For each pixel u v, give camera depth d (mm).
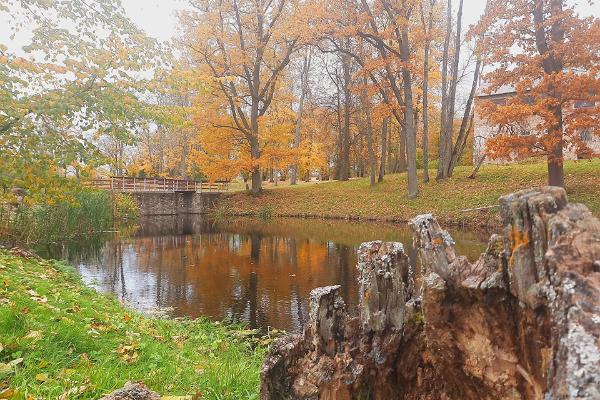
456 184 24516
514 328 1836
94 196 19500
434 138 41344
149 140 42094
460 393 2154
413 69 23656
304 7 24219
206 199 34281
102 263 13461
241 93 33906
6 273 6090
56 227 16172
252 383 3998
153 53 7973
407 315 2521
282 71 34219
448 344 2066
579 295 1281
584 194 17812
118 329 5062
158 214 32750
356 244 16688
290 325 7879
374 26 23750
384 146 30953
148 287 10594
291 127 33531
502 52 16641
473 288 1910
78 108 7180
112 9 7547
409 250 13562
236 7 29688
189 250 16156
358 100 34781
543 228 1579
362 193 28562
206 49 28422
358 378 2559
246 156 32406
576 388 1082
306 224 24422
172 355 4695
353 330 2717
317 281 11141
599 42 15562
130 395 2297
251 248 16484
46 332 4059
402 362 2539
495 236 2059
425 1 27578
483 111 17844
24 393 2832
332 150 44844
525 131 22109
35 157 7426
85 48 7484
